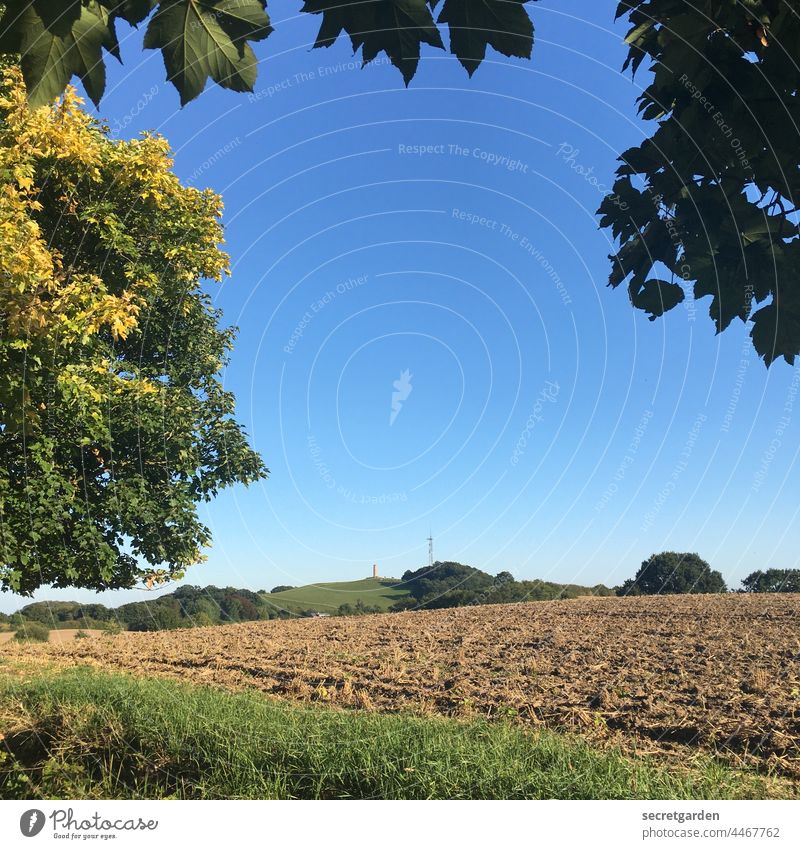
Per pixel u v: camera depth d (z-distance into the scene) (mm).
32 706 7551
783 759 5289
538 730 5934
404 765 4715
